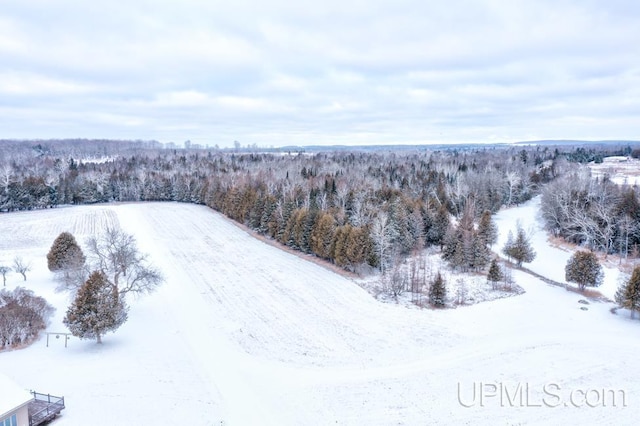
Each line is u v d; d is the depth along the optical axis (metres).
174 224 96.25
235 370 34.94
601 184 93.38
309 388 32.47
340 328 43.62
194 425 27.67
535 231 83.38
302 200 88.56
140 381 32.53
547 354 37.81
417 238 69.25
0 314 38.62
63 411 28.34
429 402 30.66
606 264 63.56
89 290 37.44
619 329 43.28
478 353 38.16
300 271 63.06
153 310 47.38
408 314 47.34
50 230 87.50
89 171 146.62
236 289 54.97
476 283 56.25
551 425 28.12
